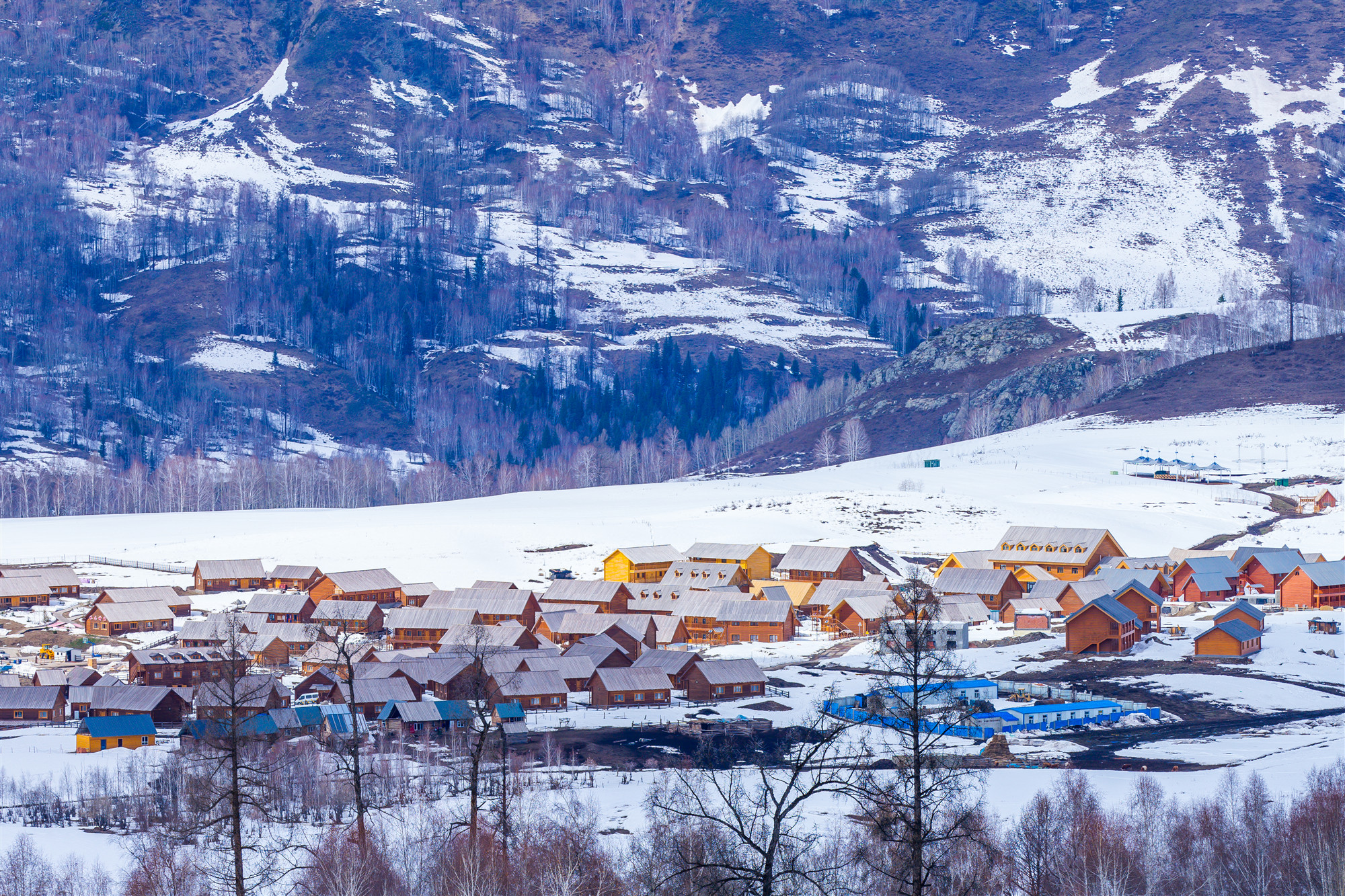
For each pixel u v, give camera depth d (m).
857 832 113.50
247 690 139.50
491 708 125.00
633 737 184.88
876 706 98.19
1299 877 97.75
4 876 112.31
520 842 114.06
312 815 138.75
